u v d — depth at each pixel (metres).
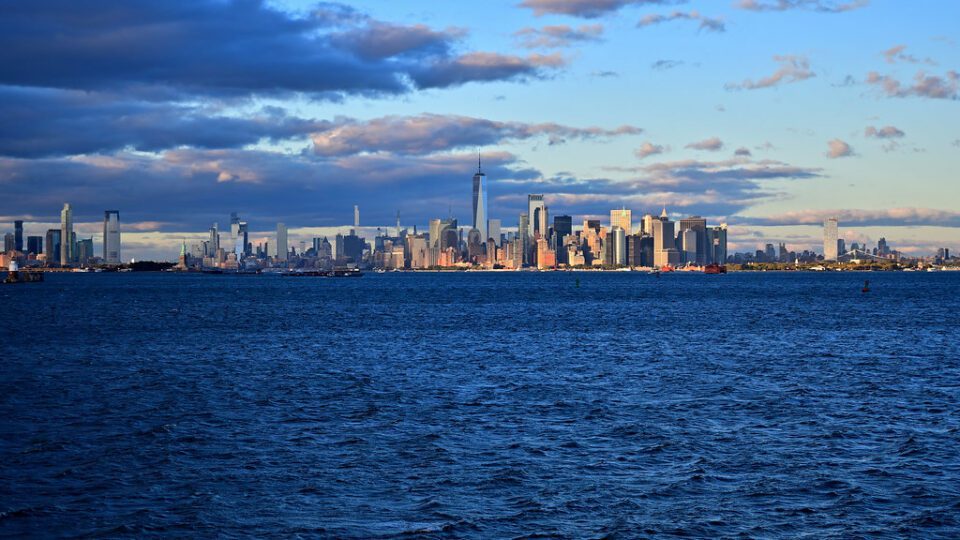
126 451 47.78
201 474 43.09
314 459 46.06
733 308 199.12
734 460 45.75
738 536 34.75
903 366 84.88
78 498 39.12
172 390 69.44
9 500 38.78
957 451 47.75
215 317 169.38
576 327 139.75
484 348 104.38
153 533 34.91
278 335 125.00
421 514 37.12
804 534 34.91
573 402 63.34
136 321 157.12
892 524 36.00
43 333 128.88
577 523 36.12
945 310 185.88
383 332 130.12
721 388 70.31
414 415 58.31
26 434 52.06
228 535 34.69
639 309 196.38
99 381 74.56
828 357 93.12
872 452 47.50
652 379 75.81
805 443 49.62
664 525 35.91
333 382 74.06
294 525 35.81
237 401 63.97
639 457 46.44
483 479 42.22
